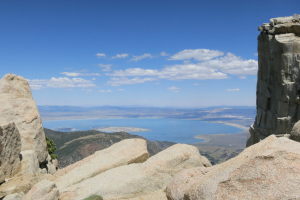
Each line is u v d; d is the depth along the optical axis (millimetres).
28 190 26109
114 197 26297
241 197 12414
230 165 13992
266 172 12391
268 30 75438
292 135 20844
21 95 36844
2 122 29625
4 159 26516
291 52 68375
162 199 25125
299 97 66875
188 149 30516
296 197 11430
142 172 28234
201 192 13625
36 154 31938
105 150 34500
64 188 28016
